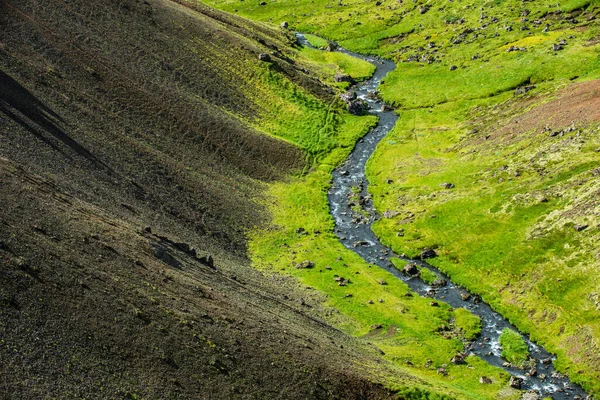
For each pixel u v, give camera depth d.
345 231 109.62
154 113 121.19
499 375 76.94
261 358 65.31
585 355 78.38
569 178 104.94
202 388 59.22
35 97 102.94
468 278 95.31
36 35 119.00
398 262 99.94
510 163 115.31
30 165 82.62
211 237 97.75
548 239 95.38
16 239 62.66
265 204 114.75
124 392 54.72
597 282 85.88
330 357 70.38
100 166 95.81
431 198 113.88
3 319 54.62
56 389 51.72
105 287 63.44
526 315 87.06
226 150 123.69
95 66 121.81
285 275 94.88
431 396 68.12
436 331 85.00
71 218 72.12
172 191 103.38
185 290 70.81
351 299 90.12
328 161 131.50
